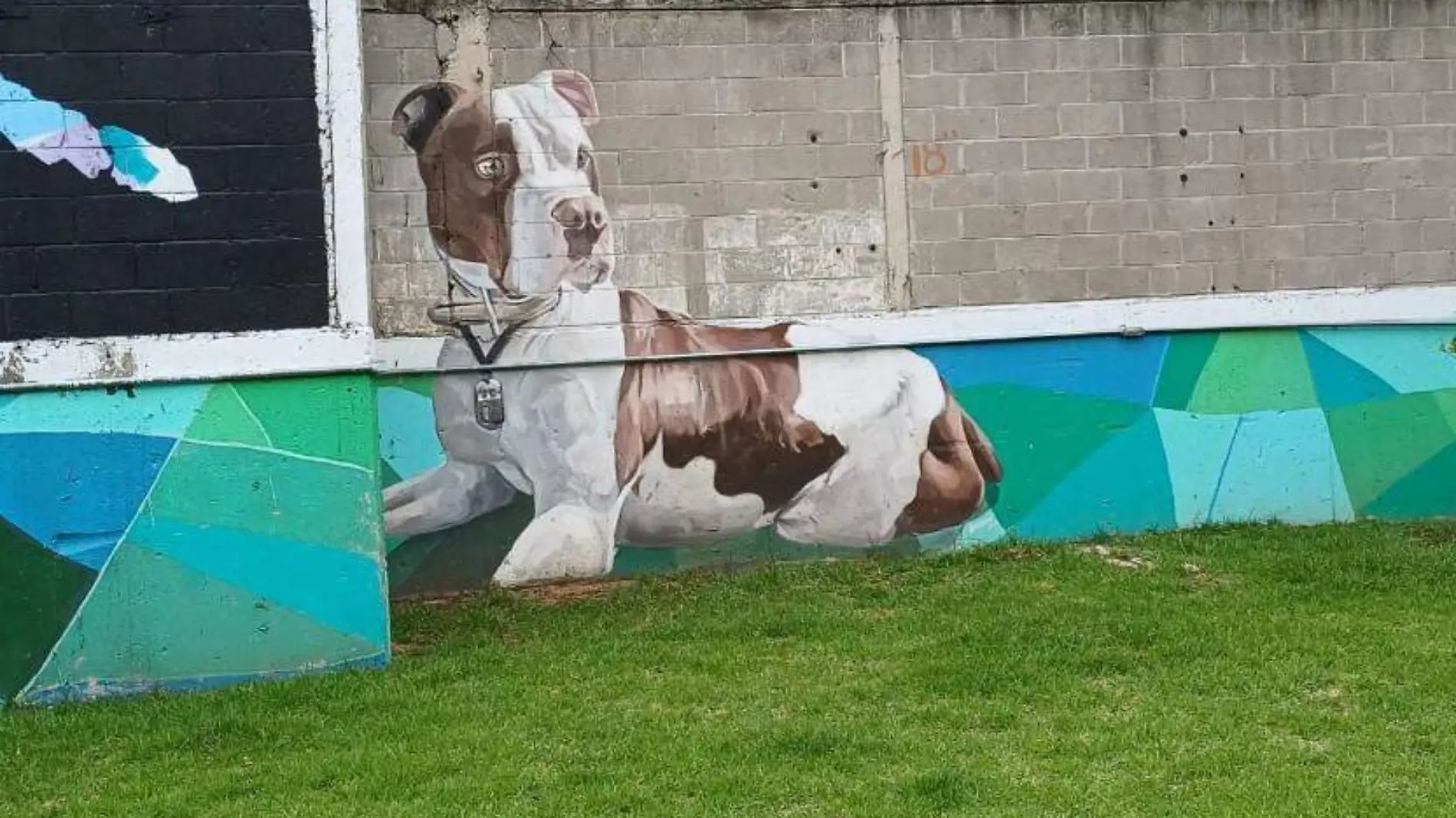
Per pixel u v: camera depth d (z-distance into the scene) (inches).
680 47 358.3
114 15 273.3
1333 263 384.2
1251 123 379.6
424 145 349.4
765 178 362.6
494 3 350.6
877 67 365.7
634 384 359.9
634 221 358.3
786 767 219.8
